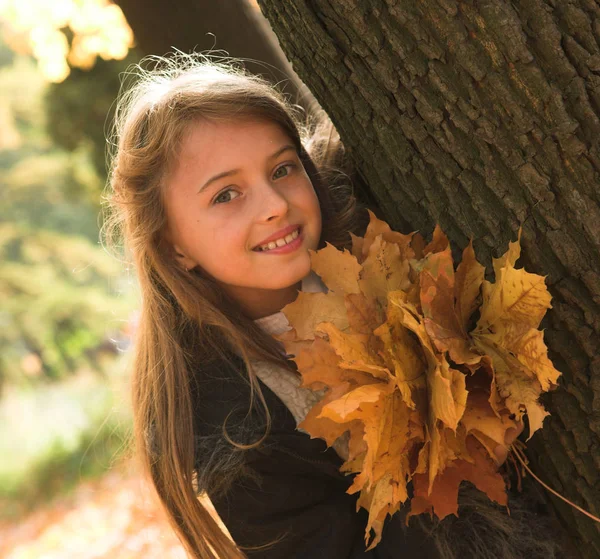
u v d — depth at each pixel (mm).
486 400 1156
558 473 1287
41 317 11875
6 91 13742
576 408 1206
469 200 1207
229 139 1326
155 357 1530
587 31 1056
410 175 1263
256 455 1395
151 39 1838
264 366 1475
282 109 1411
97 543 4723
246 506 1422
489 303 1159
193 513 1455
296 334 1236
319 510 1426
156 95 1413
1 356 11750
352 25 1186
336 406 1042
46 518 6113
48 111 5801
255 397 1440
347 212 1521
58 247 13297
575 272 1140
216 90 1346
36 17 4348
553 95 1074
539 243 1155
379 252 1228
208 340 1485
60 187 14562
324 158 1590
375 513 1155
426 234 1289
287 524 1424
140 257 1488
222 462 1402
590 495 1248
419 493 1196
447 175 1208
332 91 1284
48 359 11836
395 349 1143
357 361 1118
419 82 1174
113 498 5613
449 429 1162
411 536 1363
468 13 1092
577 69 1067
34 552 5312
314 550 1420
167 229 1435
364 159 1330
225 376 1475
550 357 1205
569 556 1387
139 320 1613
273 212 1297
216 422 1444
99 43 4266
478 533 1366
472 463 1194
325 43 1227
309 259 1358
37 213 14828
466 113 1146
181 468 1444
